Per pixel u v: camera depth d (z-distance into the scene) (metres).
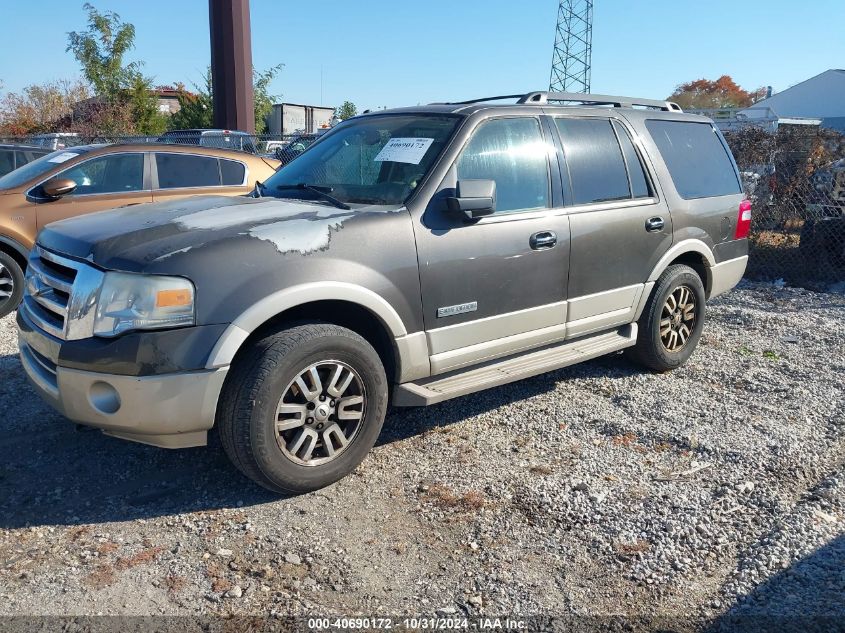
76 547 3.33
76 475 3.99
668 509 3.70
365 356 3.79
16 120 29.34
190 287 3.35
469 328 4.30
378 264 3.84
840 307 8.15
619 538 3.46
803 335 6.88
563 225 4.70
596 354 5.03
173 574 3.14
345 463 3.85
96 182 7.66
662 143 5.66
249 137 14.94
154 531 3.47
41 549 3.31
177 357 3.33
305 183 4.60
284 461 3.62
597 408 5.02
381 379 3.89
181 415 3.39
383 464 4.18
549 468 4.14
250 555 3.29
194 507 3.68
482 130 4.45
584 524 3.57
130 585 3.06
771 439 4.51
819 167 9.57
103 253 3.48
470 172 4.32
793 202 9.76
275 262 3.54
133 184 7.80
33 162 8.06
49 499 3.74
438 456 4.29
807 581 3.14
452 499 3.79
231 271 3.44
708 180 5.97
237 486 3.89
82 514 3.61
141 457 4.20
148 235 3.57
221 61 16.55
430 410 4.98
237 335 3.42
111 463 4.12
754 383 5.53
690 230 5.66
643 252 5.29
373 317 3.95
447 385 4.25
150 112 26.53
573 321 4.91
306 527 3.52
